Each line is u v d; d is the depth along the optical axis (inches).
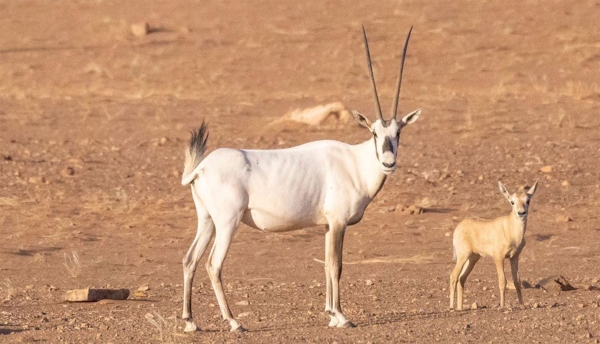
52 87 3988.7
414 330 1216.8
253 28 5157.5
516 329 1198.9
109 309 1478.8
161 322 1317.7
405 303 1478.8
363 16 5260.8
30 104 3604.8
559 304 1385.3
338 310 1268.5
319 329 1253.1
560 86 3681.1
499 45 4416.8
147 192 2464.3
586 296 1473.9
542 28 4655.5
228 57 4534.9
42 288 1662.2
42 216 2217.0
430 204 2288.4
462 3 5354.3
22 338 1259.8
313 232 2094.0
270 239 2041.1
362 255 1903.3
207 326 1314.0
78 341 1234.0
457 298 1414.9
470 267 1437.0
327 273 1301.7
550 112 3280.0
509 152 2795.3
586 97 3464.6
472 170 2625.5
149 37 5073.8
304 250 1950.1
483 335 1177.4
